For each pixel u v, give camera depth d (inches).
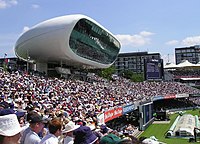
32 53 2844.5
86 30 2736.2
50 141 283.7
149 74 3811.5
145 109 2338.8
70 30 2474.2
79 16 2517.2
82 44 2795.3
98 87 2647.6
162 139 1788.9
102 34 3100.4
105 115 1375.5
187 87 4360.2
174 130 1910.7
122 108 1782.7
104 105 1654.8
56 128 292.2
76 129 282.4
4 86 1291.8
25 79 1726.1
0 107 454.0
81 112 1153.4
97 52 3248.0
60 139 351.6
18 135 198.7
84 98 1743.4
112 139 238.5
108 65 3848.4
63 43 2546.8
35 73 2500.0
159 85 3914.9
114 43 3676.2
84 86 2378.2
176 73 6171.3
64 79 2508.6
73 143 295.0
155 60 3818.9
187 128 1866.4
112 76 4785.9
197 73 6028.5
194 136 1690.5
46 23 2637.8
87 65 3336.6
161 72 3860.7
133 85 3617.1
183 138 1784.0
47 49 2694.4
